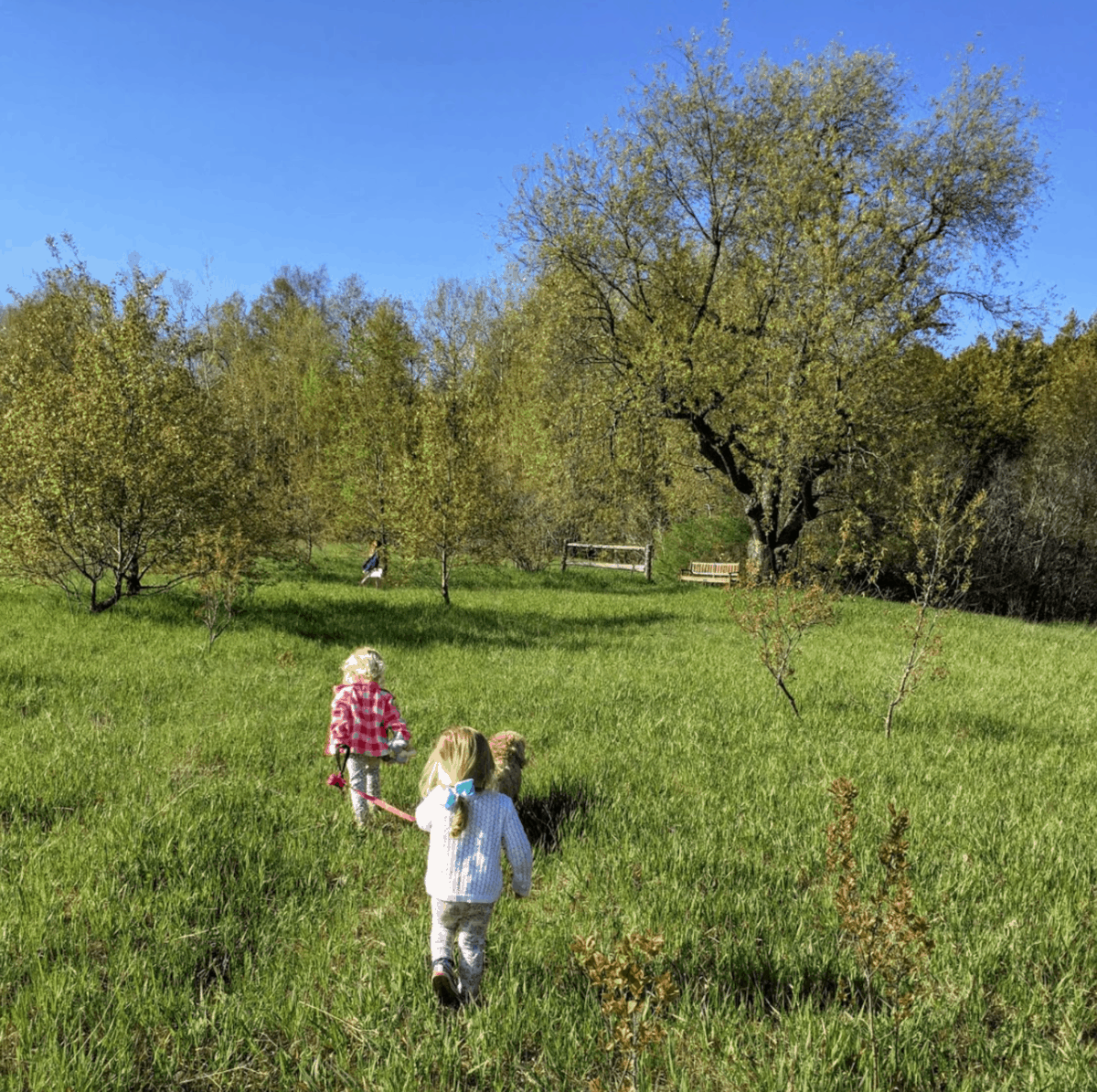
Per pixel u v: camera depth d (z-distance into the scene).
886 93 24.12
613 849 5.23
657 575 33.34
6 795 5.72
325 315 71.25
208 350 23.84
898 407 24.47
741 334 24.61
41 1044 3.22
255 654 11.61
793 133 23.66
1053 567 35.88
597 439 25.95
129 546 14.66
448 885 3.45
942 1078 3.21
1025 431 36.56
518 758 5.64
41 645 11.25
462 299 47.47
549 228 24.61
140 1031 3.41
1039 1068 3.16
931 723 9.26
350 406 35.88
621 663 12.29
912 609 21.45
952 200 24.25
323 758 7.06
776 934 4.18
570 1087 3.10
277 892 4.61
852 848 5.27
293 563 26.95
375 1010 3.51
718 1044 3.32
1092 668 13.62
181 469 14.63
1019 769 7.45
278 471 30.23
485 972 3.83
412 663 11.66
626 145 24.17
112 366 14.28
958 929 4.26
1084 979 3.88
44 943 3.89
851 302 22.69
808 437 22.62
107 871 4.61
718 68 23.91
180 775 6.43
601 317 25.84
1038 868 5.07
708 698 10.01
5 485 14.02
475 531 20.36
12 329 23.91
